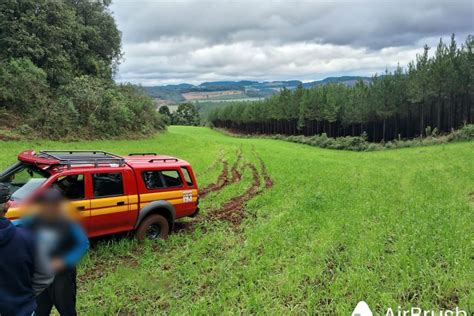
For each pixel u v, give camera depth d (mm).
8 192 2941
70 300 4332
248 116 105250
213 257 7742
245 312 5301
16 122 30312
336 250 7781
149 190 8500
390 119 65125
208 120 150750
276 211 11977
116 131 41750
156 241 8547
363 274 6250
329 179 18938
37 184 6953
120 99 47562
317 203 12180
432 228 8734
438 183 16094
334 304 5445
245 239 8953
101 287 6254
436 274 6152
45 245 3359
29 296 3068
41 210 3852
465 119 52000
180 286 6352
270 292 5902
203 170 21984
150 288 6250
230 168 24344
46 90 35375
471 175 17406
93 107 38938
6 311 2887
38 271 3146
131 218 8172
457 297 5625
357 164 27734
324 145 61031
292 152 42250
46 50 37812
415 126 61625
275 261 7262
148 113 55719
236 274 6637
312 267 6789
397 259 6785
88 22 49406
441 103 55406
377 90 60312
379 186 16281
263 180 19328
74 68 43969
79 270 6836
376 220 10133
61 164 7250
